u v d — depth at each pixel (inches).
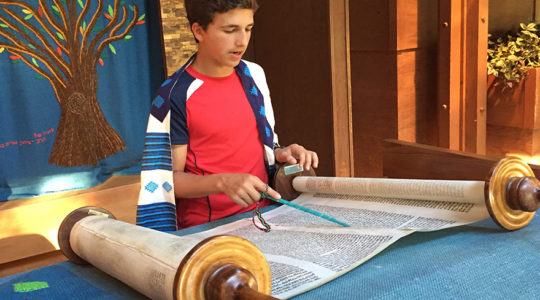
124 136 121.5
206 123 56.1
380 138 140.6
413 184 46.3
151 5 119.6
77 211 44.0
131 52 119.3
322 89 100.7
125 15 117.1
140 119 123.1
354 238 39.7
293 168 57.6
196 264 27.8
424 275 33.4
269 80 114.3
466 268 33.9
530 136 144.0
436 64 138.1
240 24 50.6
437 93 137.4
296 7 102.5
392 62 131.8
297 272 34.4
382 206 48.3
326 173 103.7
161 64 122.6
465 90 131.0
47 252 109.2
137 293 35.4
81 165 114.7
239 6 49.4
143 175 55.2
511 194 38.6
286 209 53.6
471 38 127.5
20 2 105.6
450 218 41.8
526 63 145.2
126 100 120.0
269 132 60.2
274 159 60.4
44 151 111.7
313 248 39.1
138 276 32.1
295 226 46.2
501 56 146.2
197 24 52.3
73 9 111.1
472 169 57.6
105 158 119.7
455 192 42.7
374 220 44.8
